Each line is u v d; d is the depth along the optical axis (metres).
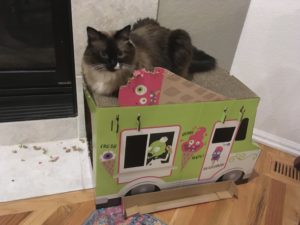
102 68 0.99
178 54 1.18
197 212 1.15
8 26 1.07
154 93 0.95
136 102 0.95
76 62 1.19
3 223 1.02
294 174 1.40
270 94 1.46
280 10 1.26
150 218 1.10
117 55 0.97
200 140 1.08
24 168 1.23
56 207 1.10
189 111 0.98
